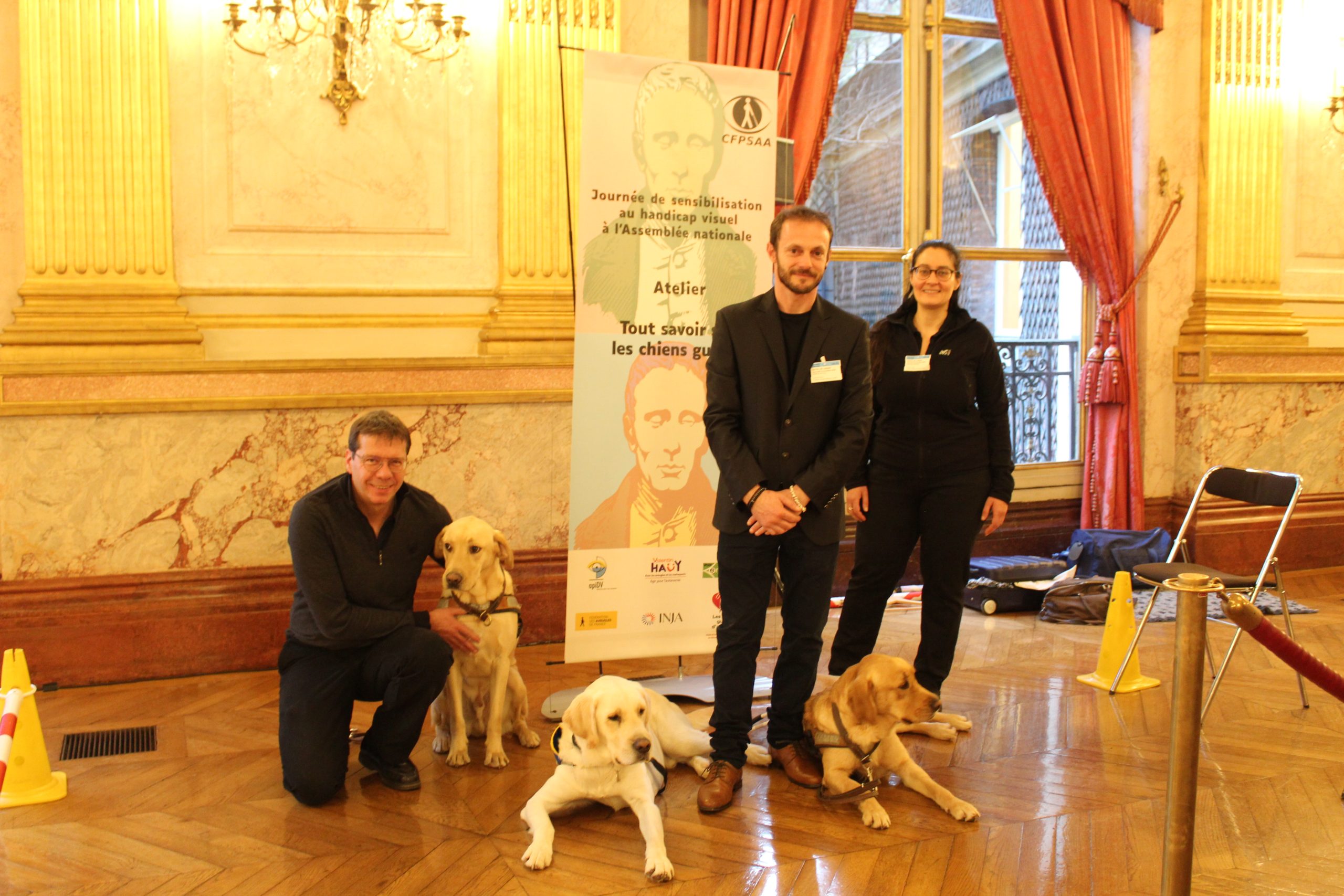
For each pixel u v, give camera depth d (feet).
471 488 14.49
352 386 13.97
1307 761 9.98
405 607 9.87
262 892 7.42
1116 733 10.76
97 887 7.51
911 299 10.94
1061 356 19.39
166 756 10.29
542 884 7.52
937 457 10.50
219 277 13.79
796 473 9.04
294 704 9.14
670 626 11.70
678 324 11.48
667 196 11.34
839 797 8.75
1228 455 18.89
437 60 14.38
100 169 13.23
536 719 11.54
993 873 7.68
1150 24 18.20
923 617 10.84
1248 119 18.84
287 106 13.89
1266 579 18.71
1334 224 19.85
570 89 14.78
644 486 11.51
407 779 9.36
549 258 14.84
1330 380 19.47
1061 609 15.87
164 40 13.34
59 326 13.09
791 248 8.78
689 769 9.89
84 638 12.89
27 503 12.81
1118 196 18.10
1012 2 17.38
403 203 14.42
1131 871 7.70
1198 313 18.88
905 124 17.98
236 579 13.51
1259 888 7.47
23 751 9.13
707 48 16.20
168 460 13.25
